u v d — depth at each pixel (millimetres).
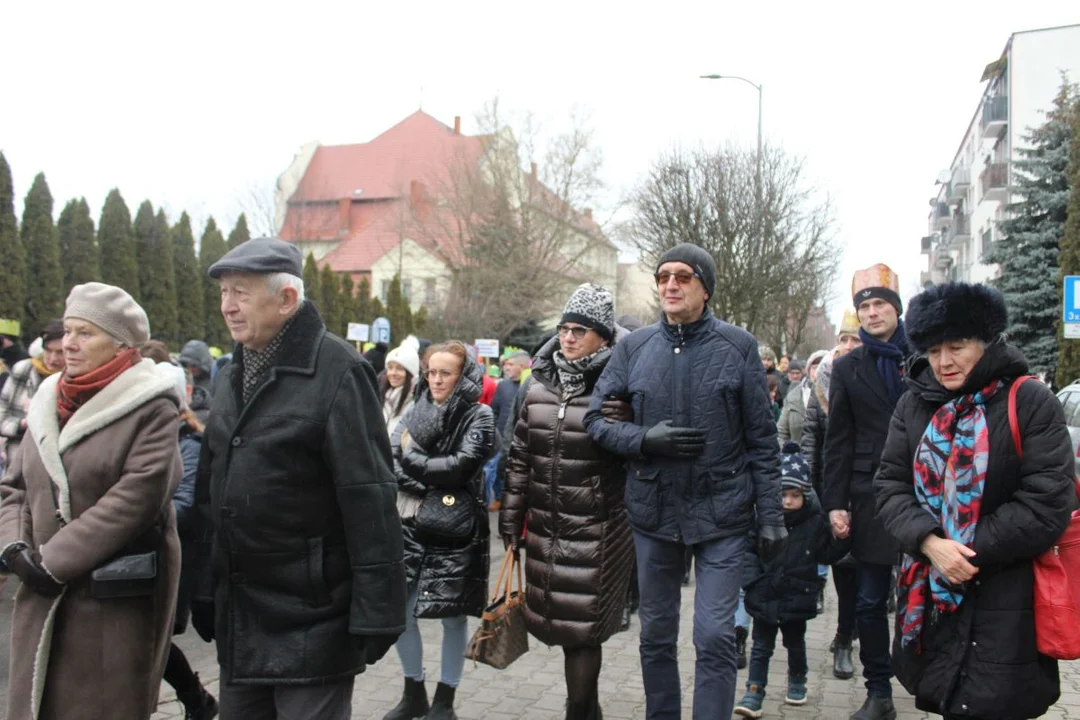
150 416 3373
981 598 3102
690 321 4219
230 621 3047
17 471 3537
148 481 3266
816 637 6895
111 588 3256
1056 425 3068
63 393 3434
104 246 22250
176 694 4641
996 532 2998
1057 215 23547
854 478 4918
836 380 4980
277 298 3074
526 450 4691
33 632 3242
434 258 52312
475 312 37250
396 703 5137
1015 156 39969
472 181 42344
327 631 3025
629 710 5082
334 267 59156
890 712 4863
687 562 4395
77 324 3367
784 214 24875
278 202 61281
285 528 3006
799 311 31625
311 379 3049
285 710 3049
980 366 3158
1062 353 21812
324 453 3021
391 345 33188
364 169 66000
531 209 42562
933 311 3174
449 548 4770
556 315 43438
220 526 3047
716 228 24219
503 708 5090
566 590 4402
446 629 4855
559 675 5738
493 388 11789
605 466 4438
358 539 3004
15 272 17312
